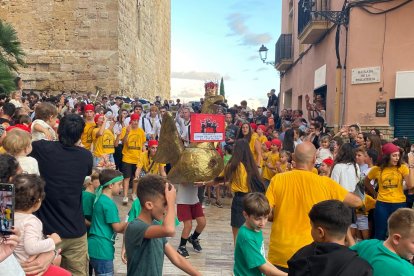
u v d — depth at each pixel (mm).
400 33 11383
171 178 6359
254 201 3701
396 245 2889
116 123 11859
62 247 3936
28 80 21141
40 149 4043
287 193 4059
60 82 21219
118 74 21328
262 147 10422
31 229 3229
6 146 4008
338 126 12953
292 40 21609
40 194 3348
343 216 2818
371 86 11891
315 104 14367
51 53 21234
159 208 3088
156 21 33469
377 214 6250
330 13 13078
